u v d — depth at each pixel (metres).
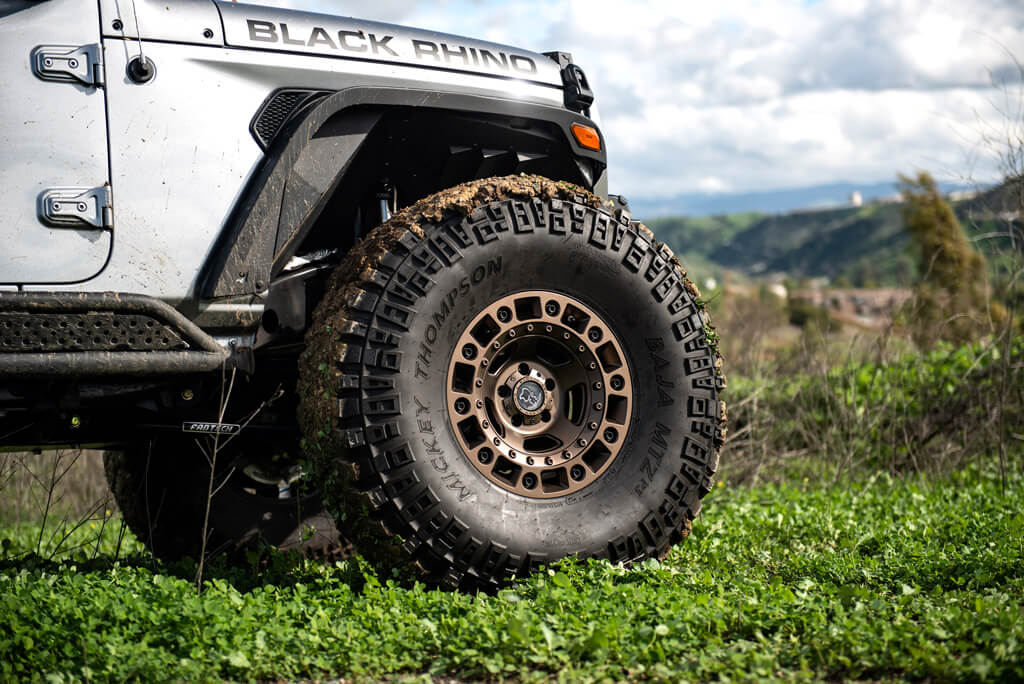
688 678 2.53
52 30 3.33
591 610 3.01
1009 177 6.46
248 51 3.65
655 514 3.83
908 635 2.68
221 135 3.56
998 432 7.19
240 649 2.73
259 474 4.71
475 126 4.02
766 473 7.51
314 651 2.82
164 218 3.46
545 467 3.67
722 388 4.07
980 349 7.96
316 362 3.43
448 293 3.51
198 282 3.51
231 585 3.64
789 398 8.33
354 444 3.33
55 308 3.13
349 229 4.16
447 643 2.84
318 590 3.59
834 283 49.59
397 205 4.25
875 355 8.29
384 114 3.86
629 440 3.86
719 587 3.30
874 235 130.62
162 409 3.57
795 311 10.05
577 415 3.85
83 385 3.29
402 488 3.38
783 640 2.84
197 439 4.09
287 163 3.57
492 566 3.51
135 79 3.44
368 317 3.41
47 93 3.31
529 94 4.17
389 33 3.97
